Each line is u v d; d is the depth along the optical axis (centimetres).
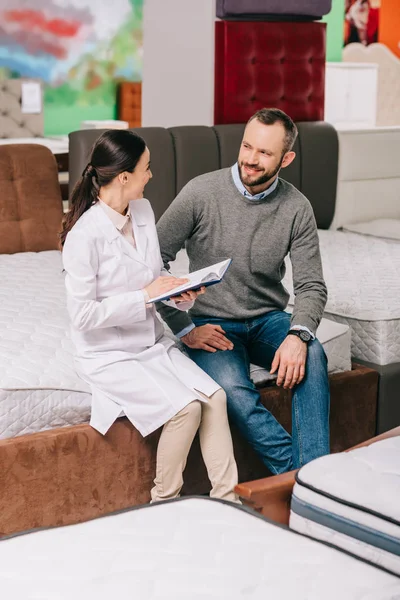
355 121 656
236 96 445
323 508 155
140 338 228
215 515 155
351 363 292
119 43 809
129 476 234
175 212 248
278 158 237
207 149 413
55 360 235
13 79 727
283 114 237
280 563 138
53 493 223
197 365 240
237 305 253
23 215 385
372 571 137
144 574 133
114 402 224
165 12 460
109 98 817
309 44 461
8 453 214
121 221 223
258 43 445
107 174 215
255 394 238
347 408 280
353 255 394
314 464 162
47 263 359
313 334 236
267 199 246
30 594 128
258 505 168
